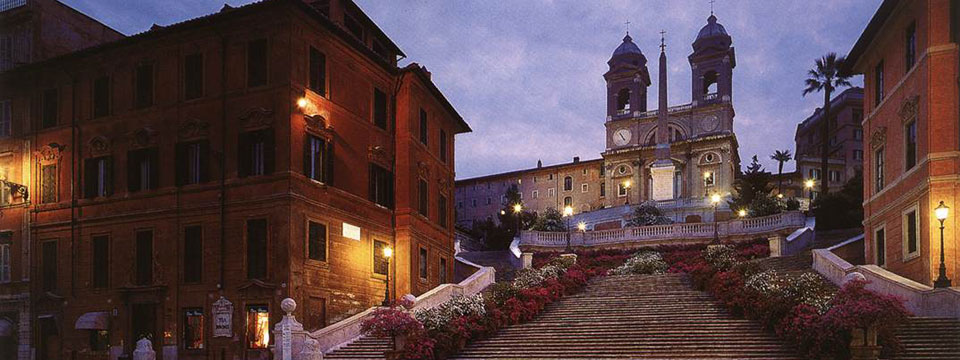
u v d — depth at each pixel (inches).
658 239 1951.3
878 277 938.7
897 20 1056.8
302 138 1035.9
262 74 1047.6
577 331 944.9
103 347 1096.2
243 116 1040.8
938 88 914.7
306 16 1048.2
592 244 2022.6
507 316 1022.4
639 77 4119.1
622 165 3951.8
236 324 1007.0
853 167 3698.3
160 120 1107.3
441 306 987.9
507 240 2625.5
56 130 1189.7
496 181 4320.9
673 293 1150.3
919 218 957.2
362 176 1189.7
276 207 1000.9
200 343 1034.7
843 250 1403.8
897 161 1060.5
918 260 964.0
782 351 787.4
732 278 1056.8
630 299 1131.9
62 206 1165.1
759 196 2247.8
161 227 1080.8
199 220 1056.2
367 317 1032.2
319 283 1042.7
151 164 1103.6
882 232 1147.3
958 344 712.4
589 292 1264.8
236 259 1023.0
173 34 1100.5
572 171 4131.4
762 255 1731.1
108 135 1144.2
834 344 721.0
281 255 989.8
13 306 1182.9
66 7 1294.3
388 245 1248.8
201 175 1071.0
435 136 1454.2
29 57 1229.7
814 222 1845.5
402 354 848.9
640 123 4023.1
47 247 1175.0
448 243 1508.4
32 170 1202.6
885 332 711.7
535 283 1251.2
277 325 905.5
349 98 1166.3
